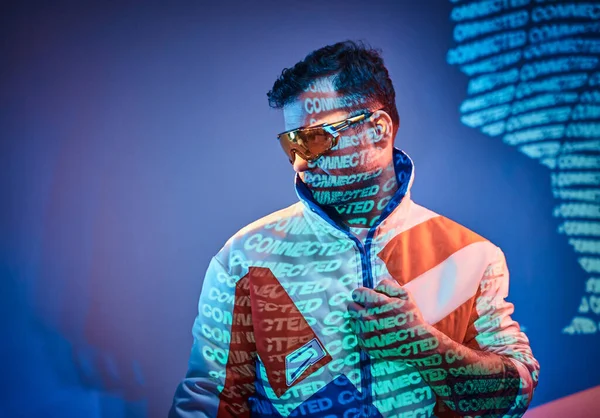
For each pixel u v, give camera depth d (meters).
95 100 1.83
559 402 1.80
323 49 1.19
